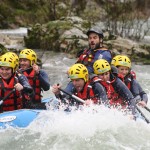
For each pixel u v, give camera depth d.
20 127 12.25
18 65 13.62
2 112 13.25
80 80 12.97
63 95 13.57
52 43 34.53
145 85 22.41
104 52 14.98
